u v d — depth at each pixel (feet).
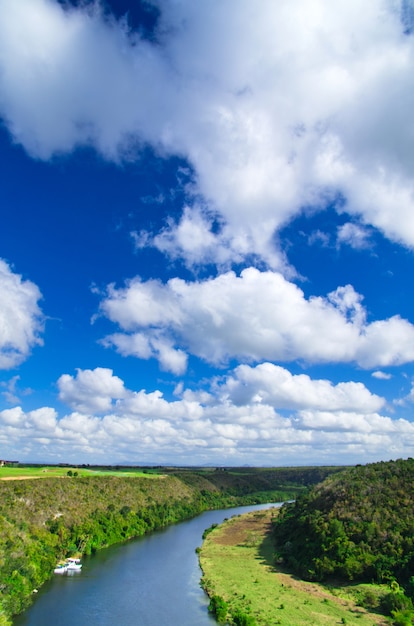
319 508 405.80
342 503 372.99
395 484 378.12
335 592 264.31
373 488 382.42
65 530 354.95
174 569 333.83
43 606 243.19
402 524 307.99
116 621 225.56
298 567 314.14
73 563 324.39
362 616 222.48
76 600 254.88
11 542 268.00
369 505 350.23
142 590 277.64
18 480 411.13
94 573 313.94
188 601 258.16
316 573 290.35
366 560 280.72
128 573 318.04
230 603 247.70
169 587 285.84
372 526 313.12
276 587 275.80
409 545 284.00
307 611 229.45
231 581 292.20
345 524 332.19
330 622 214.28
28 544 290.97
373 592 254.88
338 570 284.61
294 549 354.74
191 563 354.13
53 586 279.49
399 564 273.95
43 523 342.44
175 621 226.58
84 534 375.45
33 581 260.83
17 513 325.21
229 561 353.31
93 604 249.34
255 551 391.24
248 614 225.35
